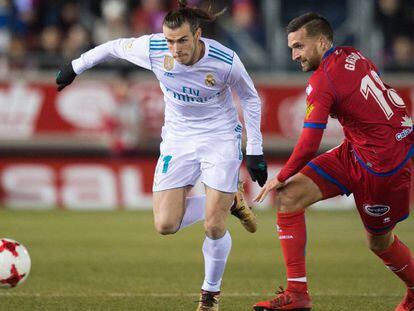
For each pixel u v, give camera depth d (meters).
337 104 20.86
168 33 20.81
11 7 54.53
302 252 21.48
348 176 21.42
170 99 22.67
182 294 25.47
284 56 54.41
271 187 21.06
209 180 22.14
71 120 50.56
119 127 50.59
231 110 22.89
